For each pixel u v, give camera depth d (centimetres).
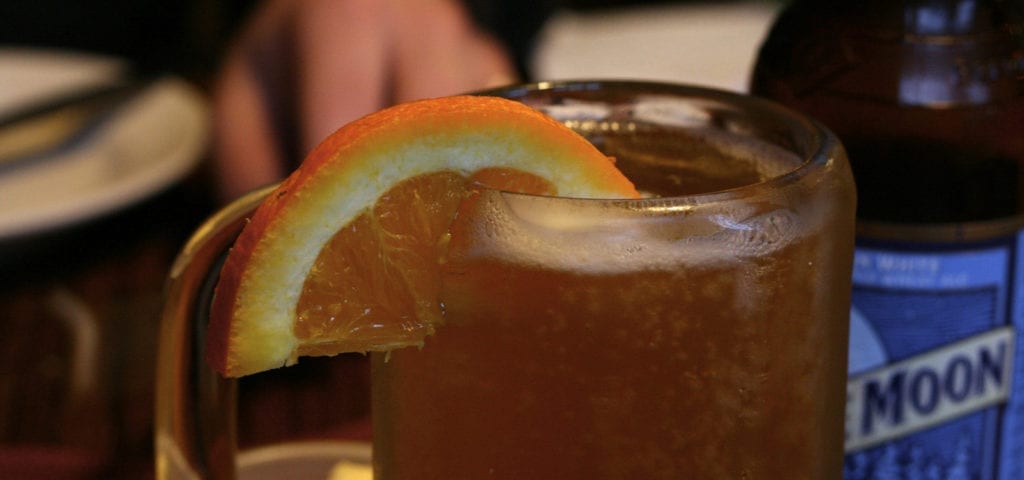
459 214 28
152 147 77
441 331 29
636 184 33
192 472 33
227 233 32
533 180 29
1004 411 37
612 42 90
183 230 71
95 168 78
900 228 35
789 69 38
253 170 75
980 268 35
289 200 28
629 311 28
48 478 46
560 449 28
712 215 28
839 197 29
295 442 43
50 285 64
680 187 33
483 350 28
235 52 83
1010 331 36
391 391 30
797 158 31
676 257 28
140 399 53
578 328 28
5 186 75
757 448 29
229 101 79
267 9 83
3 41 119
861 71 37
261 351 28
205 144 79
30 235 62
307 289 28
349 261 28
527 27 96
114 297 62
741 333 28
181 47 111
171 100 83
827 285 29
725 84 72
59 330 60
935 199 36
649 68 80
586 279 28
